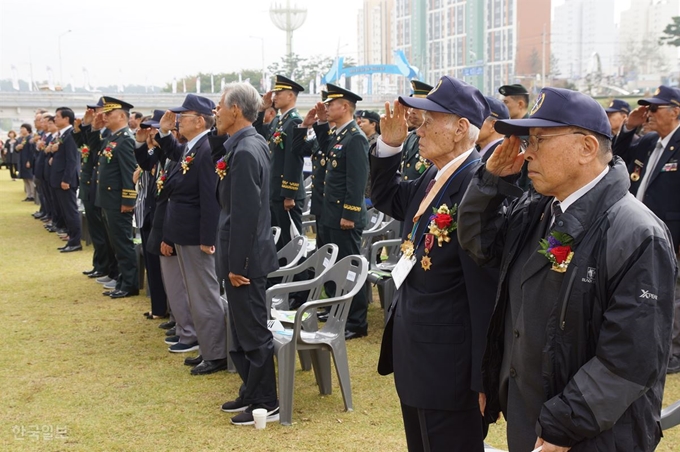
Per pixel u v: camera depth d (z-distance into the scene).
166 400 4.07
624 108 6.11
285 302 4.93
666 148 4.67
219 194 3.88
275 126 7.13
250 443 3.47
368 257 6.28
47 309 6.23
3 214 13.02
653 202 4.68
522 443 1.99
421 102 2.46
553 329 1.86
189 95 4.47
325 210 5.53
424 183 2.69
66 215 9.16
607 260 1.78
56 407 3.98
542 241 1.88
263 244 3.71
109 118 6.49
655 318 1.71
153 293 5.86
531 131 1.91
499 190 2.07
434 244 2.43
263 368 3.74
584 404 1.75
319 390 4.17
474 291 2.36
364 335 5.29
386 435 3.55
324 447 3.41
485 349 2.19
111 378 4.45
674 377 4.40
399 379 2.53
